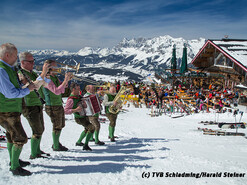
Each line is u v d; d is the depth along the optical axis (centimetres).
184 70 3703
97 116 611
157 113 2105
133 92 3028
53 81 432
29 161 367
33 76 373
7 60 283
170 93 2762
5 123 296
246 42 3288
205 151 531
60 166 346
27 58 359
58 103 471
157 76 4216
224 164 383
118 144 630
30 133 814
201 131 1007
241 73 2830
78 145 578
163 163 381
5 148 477
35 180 279
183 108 2106
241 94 2395
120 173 315
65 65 433
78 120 512
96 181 282
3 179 276
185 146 604
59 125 480
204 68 3725
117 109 697
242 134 895
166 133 980
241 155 495
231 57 2727
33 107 376
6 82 273
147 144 629
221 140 758
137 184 274
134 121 1582
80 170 327
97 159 404
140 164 371
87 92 568
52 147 505
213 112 1892
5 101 288
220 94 2475
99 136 842
